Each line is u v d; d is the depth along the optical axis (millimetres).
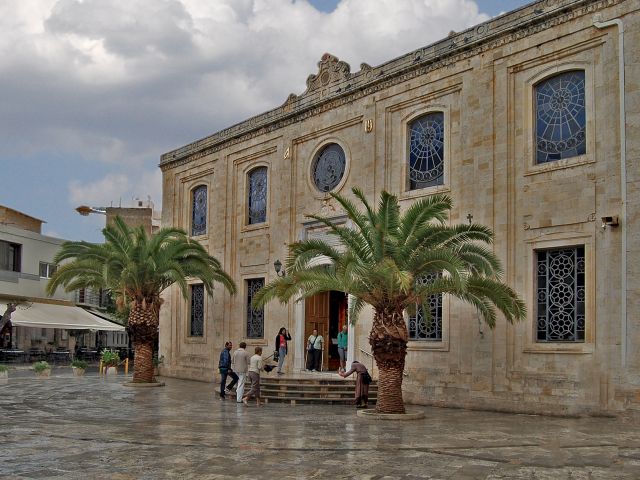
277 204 28609
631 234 16859
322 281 17766
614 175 17391
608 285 17250
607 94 17734
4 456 11781
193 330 33750
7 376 30422
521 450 12391
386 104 23859
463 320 20531
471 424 16141
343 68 25812
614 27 17703
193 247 28453
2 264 42406
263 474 10344
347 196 25188
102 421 16562
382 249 17125
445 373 20938
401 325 17562
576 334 18094
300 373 25344
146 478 10070
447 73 21859
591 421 16656
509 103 20062
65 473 10391
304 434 14375
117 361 36031
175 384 29391
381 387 17562
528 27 19703
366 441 13430
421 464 11086
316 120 26938
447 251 16734
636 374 16484
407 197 22828
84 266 27984
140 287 28172
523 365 18922
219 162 32500
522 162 19609
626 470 10633
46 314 41875
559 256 18703
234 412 18609
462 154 21203
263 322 29125
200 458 11602
